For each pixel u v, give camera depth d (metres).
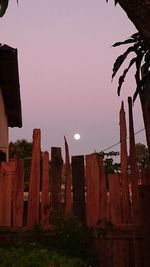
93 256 4.57
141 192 4.34
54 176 4.88
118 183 4.79
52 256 4.30
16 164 4.93
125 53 2.86
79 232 4.65
